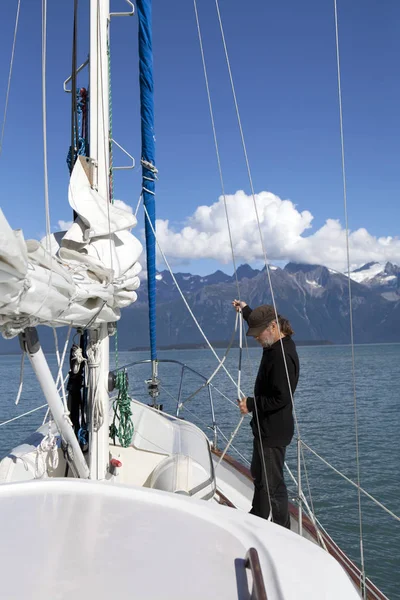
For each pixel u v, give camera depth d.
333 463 16.52
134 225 3.45
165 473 3.85
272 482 3.63
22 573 1.13
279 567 1.23
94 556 1.22
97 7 3.73
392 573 8.49
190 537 1.36
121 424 4.44
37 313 2.16
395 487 13.38
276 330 3.62
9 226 1.59
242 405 3.70
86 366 3.77
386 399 38.62
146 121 5.32
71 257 3.15
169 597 1.07
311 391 47.59
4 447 19.22
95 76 3.72
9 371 99.38
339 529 10.46
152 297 6.26
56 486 1.71
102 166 3.72
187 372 64.56
